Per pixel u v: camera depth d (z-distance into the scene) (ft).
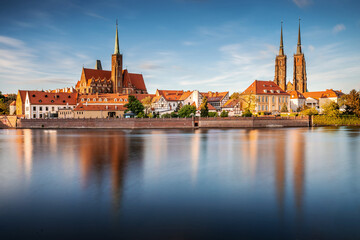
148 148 220.43
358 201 89.45
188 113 538.06
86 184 109.19
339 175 125.70
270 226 71.26
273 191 100.22
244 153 194.18
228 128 504.84
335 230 69.31
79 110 572.92
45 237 65.98
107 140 285.23
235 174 127.34
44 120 519.60
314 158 173.17
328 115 578.66
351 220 74.79
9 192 98.94
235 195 95.25
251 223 72.95
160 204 86.22
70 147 227.20
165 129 476.54
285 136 336.90
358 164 153.58
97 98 629.92
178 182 112.57
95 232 68.13
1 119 540.93
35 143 258.78
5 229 69.77
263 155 185.57
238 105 638.53
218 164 152.87
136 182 112.57
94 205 85.30
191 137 320.09
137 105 531.09
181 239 64.95
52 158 172.65
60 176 123.03
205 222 73.36
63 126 511.40
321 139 293.84
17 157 177.27
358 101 570.05
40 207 83.82
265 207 83.92
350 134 364.99
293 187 105.81
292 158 174.09
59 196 94.12
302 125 558.97
